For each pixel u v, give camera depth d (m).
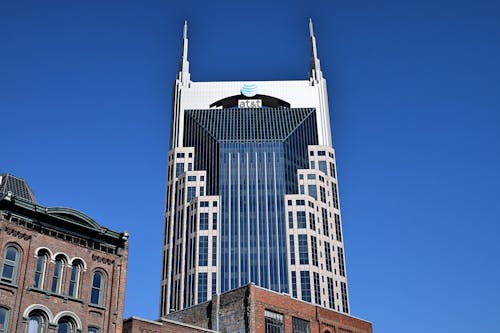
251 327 53.91
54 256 42.28
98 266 44.84
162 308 164.12
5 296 38.56
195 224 171.38
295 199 175.38
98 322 43.03
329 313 62.09
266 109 199.00
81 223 44.78
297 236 168.50
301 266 163.50
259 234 169.50
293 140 189.75
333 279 167.00
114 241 46.59
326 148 191.75
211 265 164.00
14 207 41.22
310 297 158.38
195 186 180.00
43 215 42.47
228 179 179.50
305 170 183.75
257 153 184.88
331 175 187.12
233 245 167.50
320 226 174.12
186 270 165.50
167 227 177.50
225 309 57.44
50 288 41.22
